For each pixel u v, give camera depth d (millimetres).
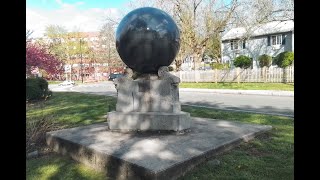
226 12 29469
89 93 20156
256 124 6191
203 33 31172
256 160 4168
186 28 30156
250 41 40188
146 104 5516
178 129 5207
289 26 35875
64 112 9523
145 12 5387
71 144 4762
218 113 8461
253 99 13695
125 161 3732
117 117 5496
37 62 20859
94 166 4250
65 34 66562
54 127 6379
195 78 29219
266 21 22891
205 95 17000
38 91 14680
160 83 5441
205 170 3812
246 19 26797
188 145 4461
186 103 12383
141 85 5531
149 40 5184
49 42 63219
